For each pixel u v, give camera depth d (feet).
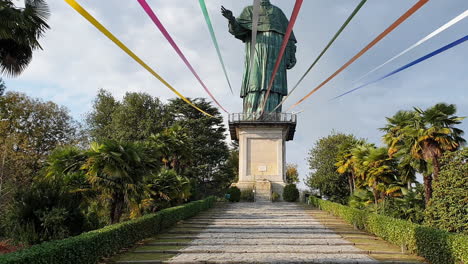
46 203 45.09
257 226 65.26
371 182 81.97
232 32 144.56
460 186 44.88
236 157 216.95
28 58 46.42
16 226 43.34
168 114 165.48
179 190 74.90
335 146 147.33
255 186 121.90
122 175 49.16
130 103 158.10
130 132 148.25
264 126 131.64
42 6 43.93
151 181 70.59
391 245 48.80
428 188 66.49
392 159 80.18
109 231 39.60
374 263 38.19
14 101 117.60
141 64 15.21
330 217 77.61
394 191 77.97
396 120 76.38
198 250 44.55
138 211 60.03
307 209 92.84
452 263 34.14
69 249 30.37
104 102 176.24
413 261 39.37
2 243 43.34
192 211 78.74
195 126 177.06
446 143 61.93
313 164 149.28
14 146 110.63
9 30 41.24
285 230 60.95
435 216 47.01
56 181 48.16
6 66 45.80
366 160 84.58
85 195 52.03
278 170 128.67
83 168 50.21
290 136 149.69
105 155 48.62
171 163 107.55
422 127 65.51
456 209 43.98
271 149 130.72
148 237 52.95
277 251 44.45
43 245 28.91
